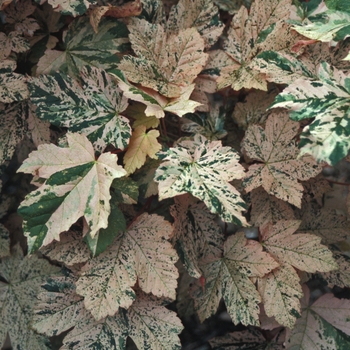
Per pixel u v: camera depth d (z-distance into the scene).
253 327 0.84
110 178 0.65
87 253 0.70
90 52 0.74
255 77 0.73
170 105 0.70
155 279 0.68
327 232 0.81
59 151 0.66
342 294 0.92
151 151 0.68
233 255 0.74
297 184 0.72
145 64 0.72
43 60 0.74
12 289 0.81
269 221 0.76
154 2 0.76
